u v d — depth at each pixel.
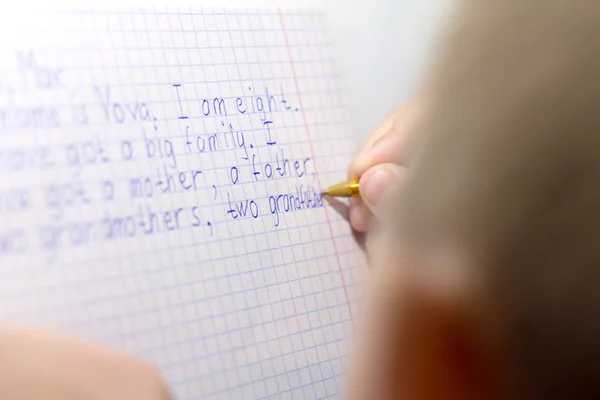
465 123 0.20
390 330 0.24
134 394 0.32
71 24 0.39
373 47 0.54
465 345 0.23
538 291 0.20
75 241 0.36
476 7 0.20
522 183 0.19
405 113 0.45
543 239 0.19
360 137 0.52
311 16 0.50
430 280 0.22
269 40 0.47
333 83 0.49
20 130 0.36
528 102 0.19
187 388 0.38
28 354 0.32
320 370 0.42
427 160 0.21
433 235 0.21
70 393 0.31
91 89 0.39
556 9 0.18
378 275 0.26
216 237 0.41
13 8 0.38
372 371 0.25
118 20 0.41
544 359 0.21
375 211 0.44
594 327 0.19
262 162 0.44
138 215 0.38
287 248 0.44
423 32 0.54
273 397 0.40
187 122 0.42
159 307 0.38
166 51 0.42
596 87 0.18
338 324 0.44
